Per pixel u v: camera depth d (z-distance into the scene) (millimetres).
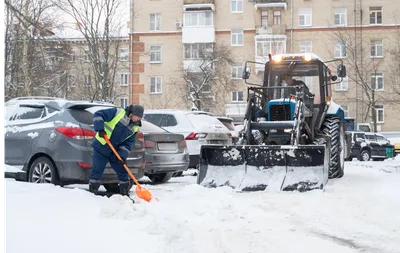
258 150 8844
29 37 27156
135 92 46406
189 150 12430
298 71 11531
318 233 5266
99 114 7086
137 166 8523
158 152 10242
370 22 43969
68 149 7879
